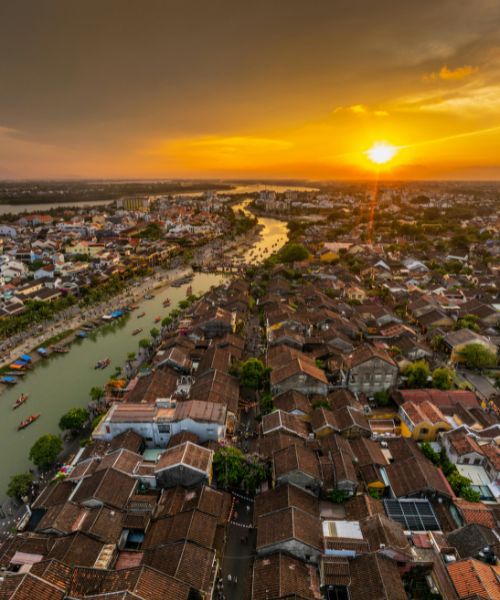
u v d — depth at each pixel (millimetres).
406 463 70938
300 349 120750
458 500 65188
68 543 56406
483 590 48000
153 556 55688
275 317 138625
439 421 81250
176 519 61281
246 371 102625
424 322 141625
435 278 195875
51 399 108938
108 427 80312
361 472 71562
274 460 71688
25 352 133875
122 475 69000
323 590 52312
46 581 48781
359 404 92188
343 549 54469
